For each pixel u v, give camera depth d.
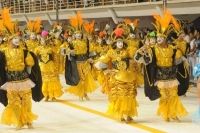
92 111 11.32
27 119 9.40
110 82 9.81
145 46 9.62
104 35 16.61
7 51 9.06
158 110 10.00
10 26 9.15
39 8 33.44
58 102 12.81
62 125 9.81
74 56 12.86
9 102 9.23
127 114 9.67
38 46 13.30
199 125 9.48
